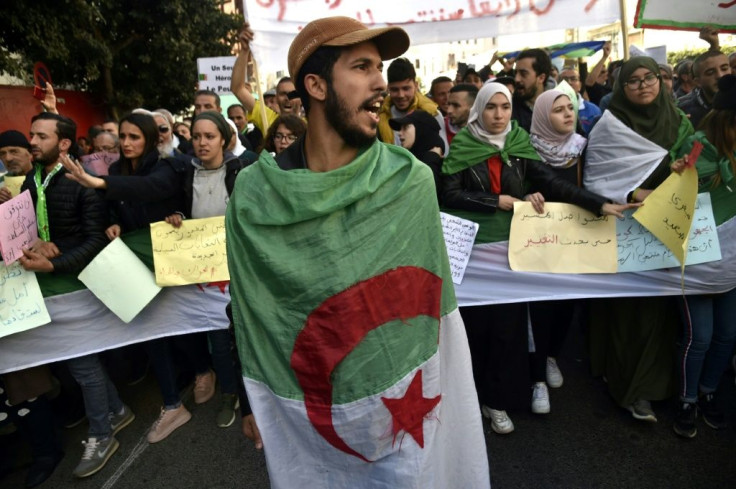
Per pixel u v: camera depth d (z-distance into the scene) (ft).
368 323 3.78
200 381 9.92
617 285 7.40
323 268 3.73
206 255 8.09
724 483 6.74
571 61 20.58
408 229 3.87
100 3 34.58
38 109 37.88
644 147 6.92
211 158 8.05
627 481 6.94
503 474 7.29
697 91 11.53
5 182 9.85
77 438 9.07
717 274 7.06
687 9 10.23
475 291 7.82
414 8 10.53
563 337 9.24
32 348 7.84
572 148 7.61
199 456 8.32
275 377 3.97
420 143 8.55
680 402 7.65
